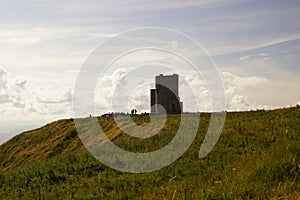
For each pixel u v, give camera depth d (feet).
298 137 66.03
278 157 47.93
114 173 59.11
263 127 78.38
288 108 102.42
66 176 59.77
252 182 40.27
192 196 37.73
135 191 47.21
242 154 60.64
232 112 105.70
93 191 48.73
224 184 40.50
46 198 49.34
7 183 61.11
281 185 38.34
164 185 48.11
